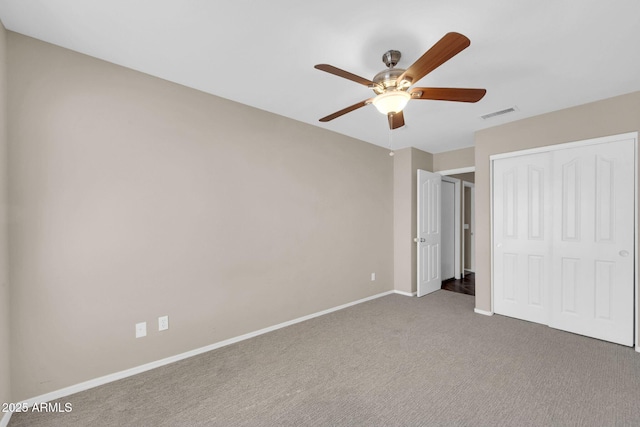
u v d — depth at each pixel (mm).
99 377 2049
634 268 2545
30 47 1835
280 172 3139
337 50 1939
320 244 3545
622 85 2426
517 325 3125
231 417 1723
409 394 1926
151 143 2285
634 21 1635
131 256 2184
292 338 2844
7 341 1713
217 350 2586
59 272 1912
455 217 5730
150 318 2268
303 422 1676
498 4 1513
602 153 2711
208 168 2590
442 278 5445
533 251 3178
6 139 1743
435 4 1518
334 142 3725
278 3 1516
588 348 2559
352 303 3930
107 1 1513
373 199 4273
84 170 2004
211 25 1704
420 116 3109
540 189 3123
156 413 1760
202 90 2549
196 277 2510
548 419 1674
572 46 1881
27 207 1813
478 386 2008
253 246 2906
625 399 1846
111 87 2113
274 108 2955
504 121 3273
